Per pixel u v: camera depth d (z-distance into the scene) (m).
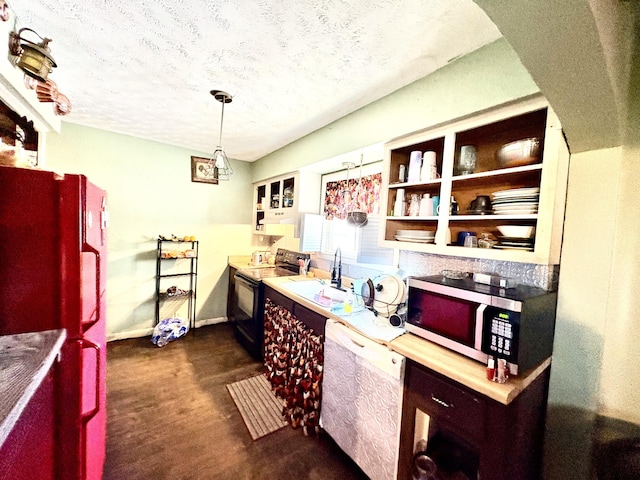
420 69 1.53
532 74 0.88
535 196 1.22
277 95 1.89
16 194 0.95
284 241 3.43
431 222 1.90
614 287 1.14
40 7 1.15
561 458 1.23
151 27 1.27
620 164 1.10
